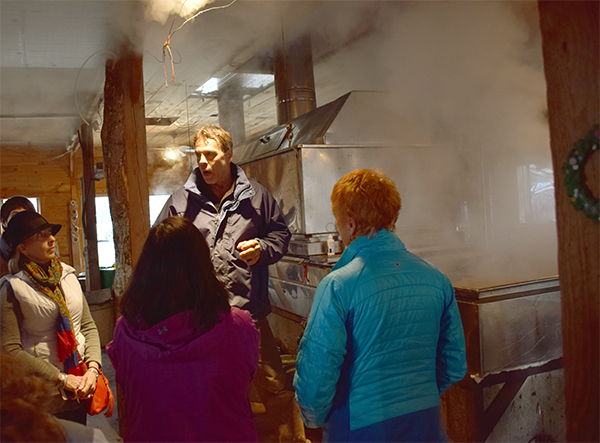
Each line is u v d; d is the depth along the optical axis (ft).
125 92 8.54
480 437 6.09
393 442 3.64
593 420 2.85
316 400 3.71
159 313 3.39
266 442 7.66
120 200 8.52
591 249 2.79
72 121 18.21
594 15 2.71
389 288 3.71
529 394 6.34
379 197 4.01
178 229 3.58
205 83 16.55
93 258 16.28
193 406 3.28
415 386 3.74
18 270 5.44
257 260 6.18
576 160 2.82
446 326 4.16
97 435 2.81
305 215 9.77
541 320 6.31
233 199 6.40
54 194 26.94
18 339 5.11
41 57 10.39
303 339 3.90
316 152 9.81
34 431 2.34
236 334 3.49
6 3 7.58
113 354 3.51
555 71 2.91
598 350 2.80
